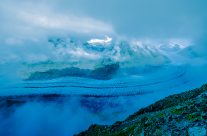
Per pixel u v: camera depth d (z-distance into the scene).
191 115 36.72
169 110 41.62
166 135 35.81
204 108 37.19
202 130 33.06
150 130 39.25
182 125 35.88
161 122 39.34
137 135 41.03
